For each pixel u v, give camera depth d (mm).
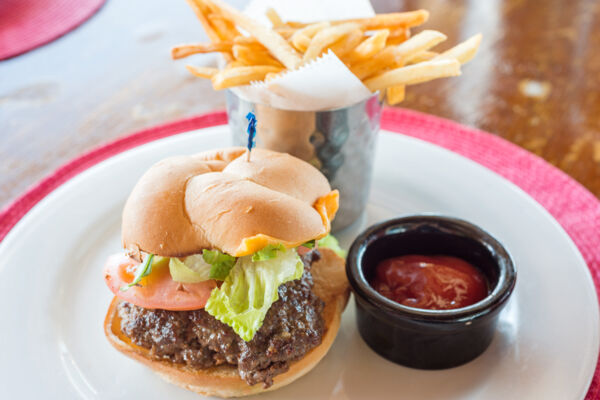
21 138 486
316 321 316
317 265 354
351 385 323
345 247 406
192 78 550
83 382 322
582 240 386
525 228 390
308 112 361
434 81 537
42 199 425
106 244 398
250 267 301
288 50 358
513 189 415
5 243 385
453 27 603
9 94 533
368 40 356
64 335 345
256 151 338
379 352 335
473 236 348
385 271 346
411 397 317
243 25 367
